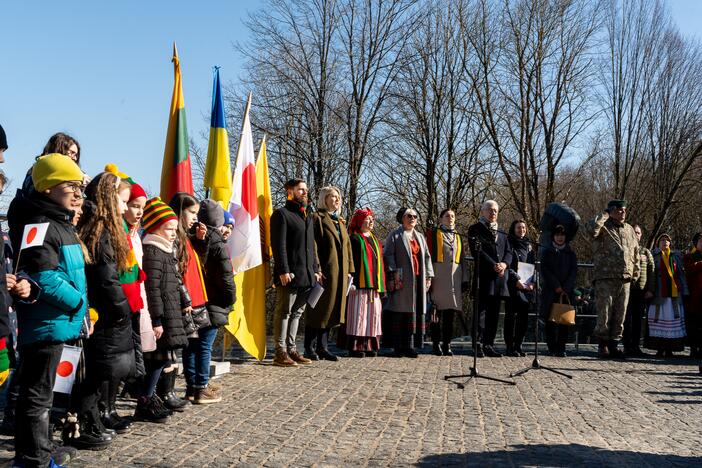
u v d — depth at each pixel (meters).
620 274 10.95
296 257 8.95
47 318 3.98
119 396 6.55
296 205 9.06
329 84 23.08
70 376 4.11
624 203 11.17
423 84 23.22
